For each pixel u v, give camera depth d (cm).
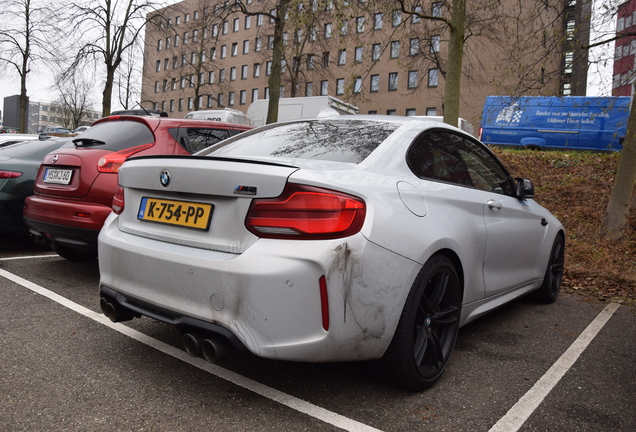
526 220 369
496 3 990
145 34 2228
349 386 243
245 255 198
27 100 2859
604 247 699
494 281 318
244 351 200
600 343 331
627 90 780
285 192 199
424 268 233
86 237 397
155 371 250
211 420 204
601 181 1009
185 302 213
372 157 245
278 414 211
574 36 793
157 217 240
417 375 232
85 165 401
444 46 3338
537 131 1736
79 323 319
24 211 448
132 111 1667
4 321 315
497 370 275
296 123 321
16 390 223
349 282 198
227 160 213
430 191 255
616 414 227
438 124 307
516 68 875
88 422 199
